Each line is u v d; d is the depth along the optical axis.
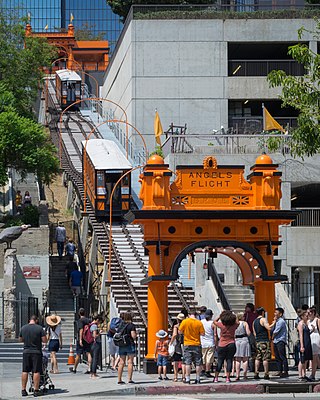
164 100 128.38
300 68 127.69
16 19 137.88
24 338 50.12
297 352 56.47
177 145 97.25
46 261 87.94
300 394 49.97
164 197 55.81
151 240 55.66
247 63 128.50
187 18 128.50
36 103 175.00
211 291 74.25
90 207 104.50
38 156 103.31
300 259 92.56
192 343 51.75
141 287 80.69
